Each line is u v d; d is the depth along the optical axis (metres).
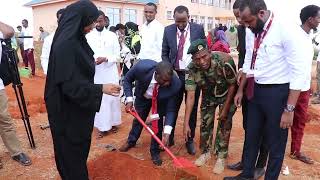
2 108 4.54
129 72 4.58
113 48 5.80
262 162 4.34
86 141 3.50
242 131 6.28
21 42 13.45
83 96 3.17
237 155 5.11
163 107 4.57
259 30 3.45
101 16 5.55
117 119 6.03
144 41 5.88
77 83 3.11
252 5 3.28
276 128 3.62
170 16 27.64
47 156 5.00
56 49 3.06
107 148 5.28
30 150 5.20
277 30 3.32
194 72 4.20
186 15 4.87
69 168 3.45
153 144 4.70
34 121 6.67
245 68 3.77
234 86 4.16
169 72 3.96
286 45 3.30
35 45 14.46
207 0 35.19
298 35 3.25
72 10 3.16
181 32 5.02
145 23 5.96
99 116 5.71
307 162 4.85
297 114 4.75
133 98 4.83
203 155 4.77
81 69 3.20
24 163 4.68
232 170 4.57
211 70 4.07
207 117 4.59
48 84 3.21
